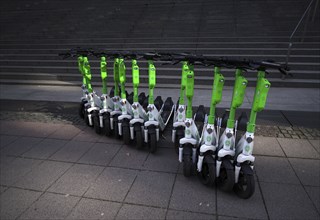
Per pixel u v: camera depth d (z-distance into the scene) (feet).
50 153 12.94
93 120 15.19
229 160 9.39
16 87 26.58
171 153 12.59
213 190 9.70
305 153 12.03
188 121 10.21
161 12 35.76
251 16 31.50
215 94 8.92
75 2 40.91
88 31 34.63
